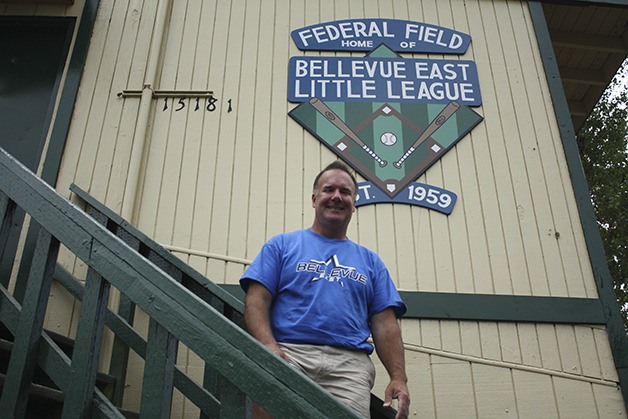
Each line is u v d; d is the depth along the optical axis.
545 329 3.76
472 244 4.03
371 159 4.30
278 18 4.91
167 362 1.75
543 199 4.21
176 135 4.34
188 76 4.60
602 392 3.56
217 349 1.67
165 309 1.79
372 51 4.77
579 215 4.15
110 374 3.28
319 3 5.00
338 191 2.57
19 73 4.65
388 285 2.51
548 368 3.63
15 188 2.23
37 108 4.50
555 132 4.49
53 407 2.39
